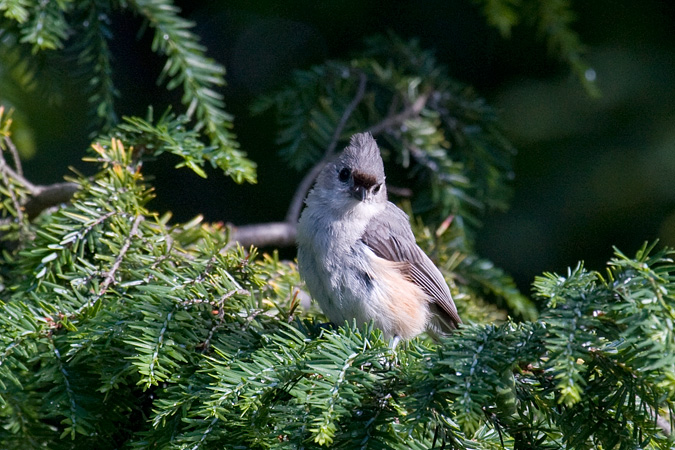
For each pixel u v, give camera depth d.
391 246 8.13
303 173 12.85
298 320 6.87
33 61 9.52
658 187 11.68
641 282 4.97
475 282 9.86
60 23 8.12
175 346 5.71
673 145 11.63
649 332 4.73
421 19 12.88
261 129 12.85
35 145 11.95
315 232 7.99
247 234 10.48
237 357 5.86
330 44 13.13
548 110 12.21
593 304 4.98
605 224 11.95
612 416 5.24
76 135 12.17
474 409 4.62
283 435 5.16
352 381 5.13
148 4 8.81
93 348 5.74
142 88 13.73
